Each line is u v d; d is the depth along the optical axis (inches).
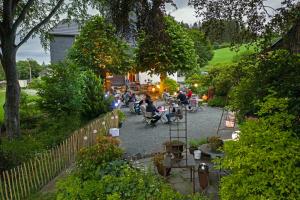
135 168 312.5
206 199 269.3
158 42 500.7
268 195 177.2
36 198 372.5
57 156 456.1
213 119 794.2
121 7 446.0
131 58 1239.5
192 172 378.6
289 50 317.7
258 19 302.4
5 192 351.9
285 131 205.2
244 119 335.0
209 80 1091.9
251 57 337.1
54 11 698.2
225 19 305.4
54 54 1600.6
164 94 1142.3
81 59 1157.7
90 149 338.3
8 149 432.5
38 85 749.9
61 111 722.2
